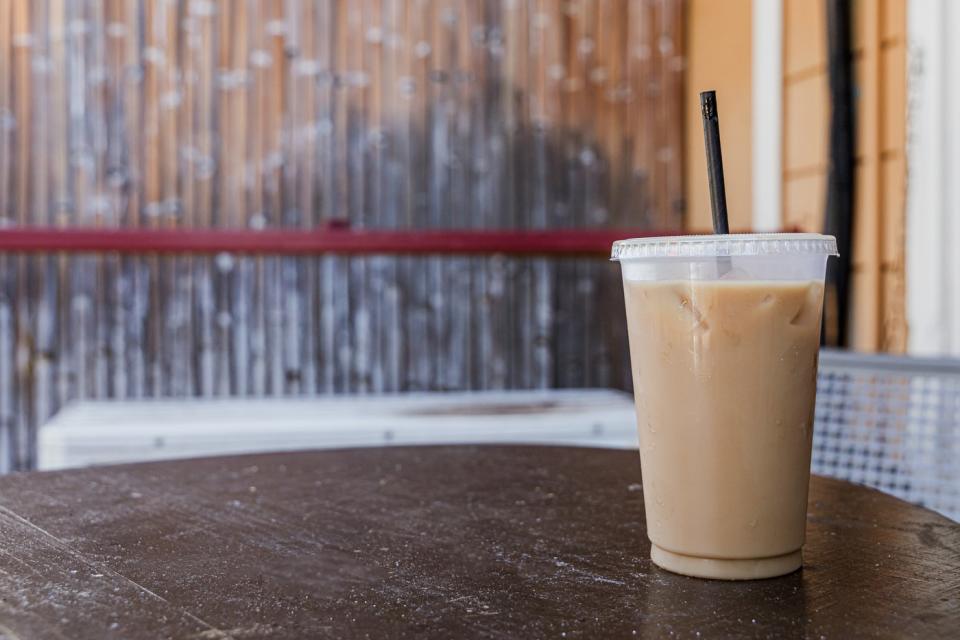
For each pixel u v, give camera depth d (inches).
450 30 104.3
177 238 98.5
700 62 107.6
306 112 102.2
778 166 96.4
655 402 22.2
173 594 20.4
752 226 100.0
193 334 101.1
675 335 21.7
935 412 47.1
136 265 99.9
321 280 103.0
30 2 96.9
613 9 107.5
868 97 85.1
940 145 80.3
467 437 81.4
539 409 89.2
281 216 102.1
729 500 21.3
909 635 18.0
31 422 98.6
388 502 29.7
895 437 48.4
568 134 107.0
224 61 100.6
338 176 103.0
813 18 92.1
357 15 102.5
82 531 25.8
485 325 105.9
